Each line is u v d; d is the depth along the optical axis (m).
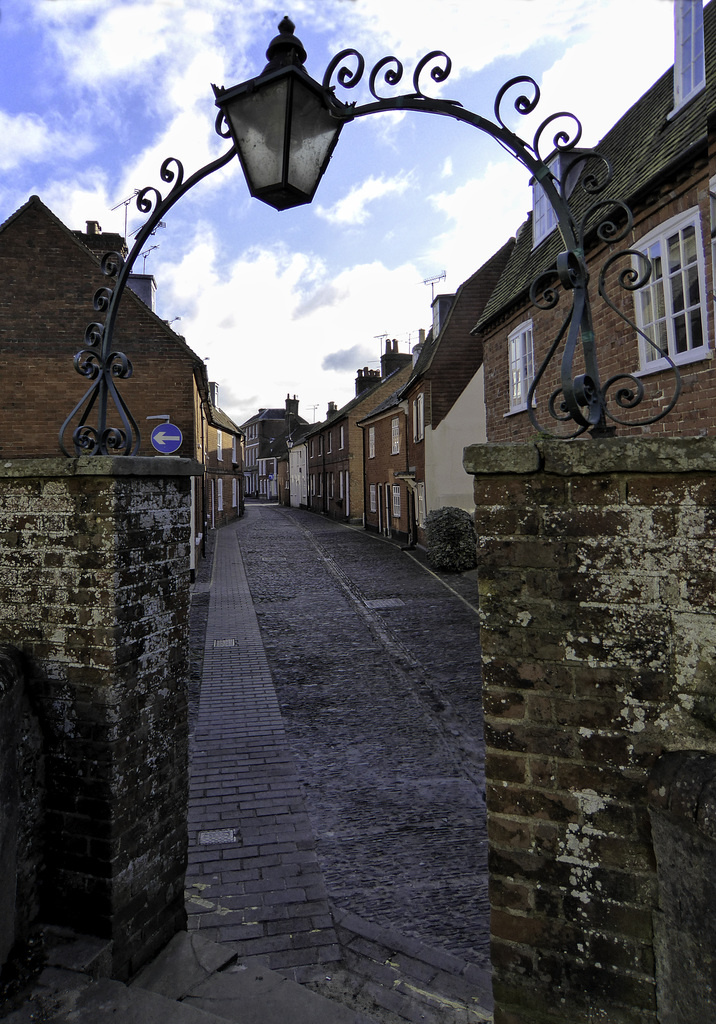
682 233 6.71
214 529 29.44
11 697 2.51
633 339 7.57
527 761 1.86
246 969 2.91
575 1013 1.79
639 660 1.74
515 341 12.02
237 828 4.84
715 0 7.34
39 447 13.47
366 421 29.48
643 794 1.73
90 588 2.65
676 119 7.60
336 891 4.09
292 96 2.36
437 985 3.19
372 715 7.31
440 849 4.61
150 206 2.79
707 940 1.51
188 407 14.45
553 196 2.07
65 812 2.70
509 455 1.85
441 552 17.12
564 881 1.81
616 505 1.77
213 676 8.84
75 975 2.46
